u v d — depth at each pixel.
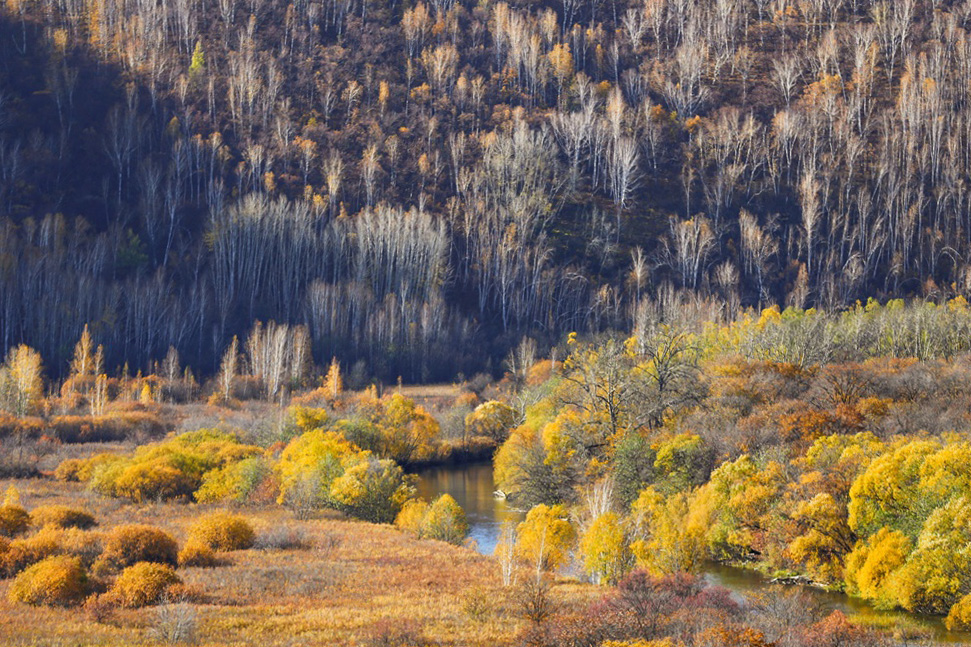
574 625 50.16
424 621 53.97
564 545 71.69
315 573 66.56
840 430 88.75
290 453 104.56
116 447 126.38
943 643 54.56
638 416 103.12
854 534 70.94
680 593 57.88
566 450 99.38
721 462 87.81
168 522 84.25
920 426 88.31
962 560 60.84
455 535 82.88
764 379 110.56
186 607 52.25
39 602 56.06
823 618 56.00
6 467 107.88
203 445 113.25
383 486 94.88
